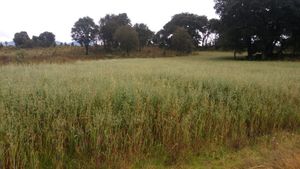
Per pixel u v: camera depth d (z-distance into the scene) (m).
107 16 69.44
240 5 43.66
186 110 5.84
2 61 23.44
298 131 6.05
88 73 10.22
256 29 44.22
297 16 40.62
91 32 63.25
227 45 48.06
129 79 8.86
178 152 4.71
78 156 4.41
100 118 4.57
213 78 9.12
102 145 4.48
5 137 3.97
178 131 4.96
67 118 4.71
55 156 4.17
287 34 43.91
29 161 4.08
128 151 4.57
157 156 4.73
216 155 4.83
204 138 5.39
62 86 6.52
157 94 6.02
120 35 55.75
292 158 4.10
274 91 7.56
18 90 5.72
